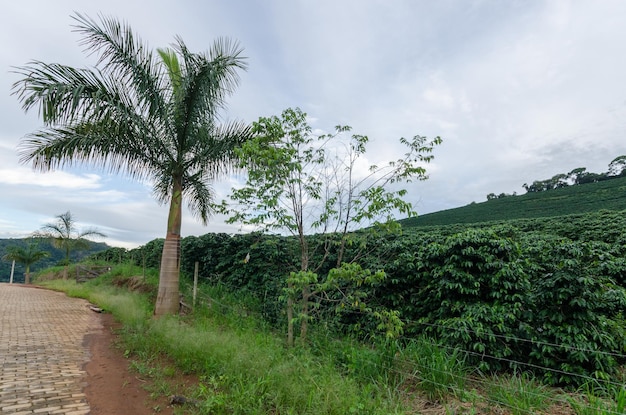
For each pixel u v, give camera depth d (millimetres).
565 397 3430
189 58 7551
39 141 7137
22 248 26750
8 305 10656
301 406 3406
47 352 5617
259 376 3969
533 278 5027
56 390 4082
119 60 7312
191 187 9266
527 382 3912
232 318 7367
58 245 23469
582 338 4004
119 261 19391
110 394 4020
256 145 5438
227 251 10617
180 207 8672
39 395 3920
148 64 7668
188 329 5957
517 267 4762
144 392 4078
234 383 3896
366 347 5191
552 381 4004
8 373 4566
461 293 5062
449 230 12383
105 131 7391
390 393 3742
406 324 5684
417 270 5906
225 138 8523
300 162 5871
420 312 5801
